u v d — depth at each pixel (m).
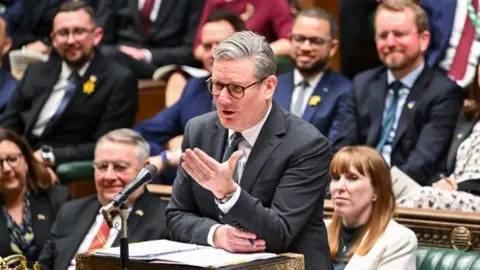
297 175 6.76
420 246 9.42
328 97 11.99
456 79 12.14
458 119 11.00
